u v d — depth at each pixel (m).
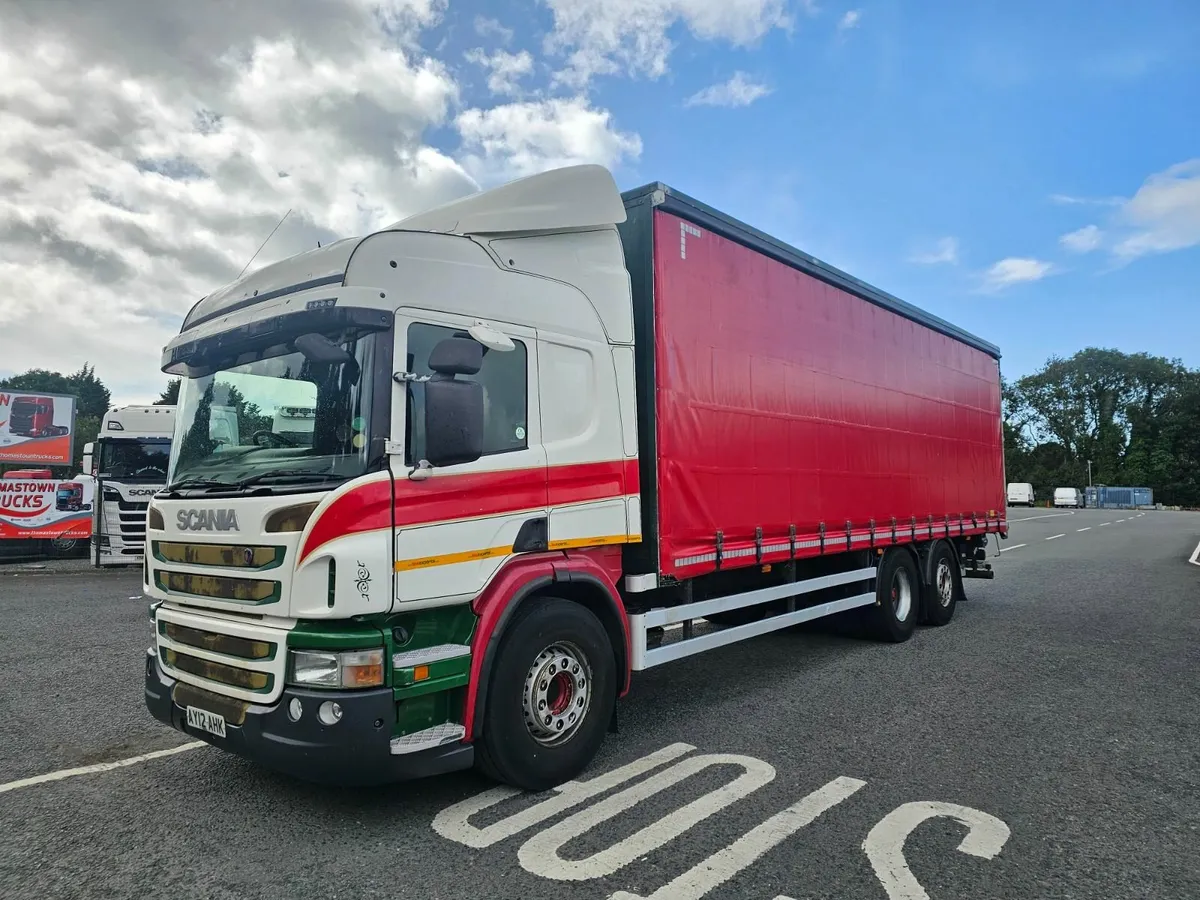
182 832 3.77
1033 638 8.78
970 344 10.89
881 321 8.46
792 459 6.69
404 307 3.81
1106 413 85.25
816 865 3.42
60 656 7.70
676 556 5.24
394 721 3.58
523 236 4.57
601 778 4.46
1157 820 3.93
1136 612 10.62
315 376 3.84
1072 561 18.36
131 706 5.99
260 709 3.57
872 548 8.15
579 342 4.74
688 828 3.79
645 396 5.18
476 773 4.56
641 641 5.02
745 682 6.74
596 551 4.80
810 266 7.11
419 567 3.70
